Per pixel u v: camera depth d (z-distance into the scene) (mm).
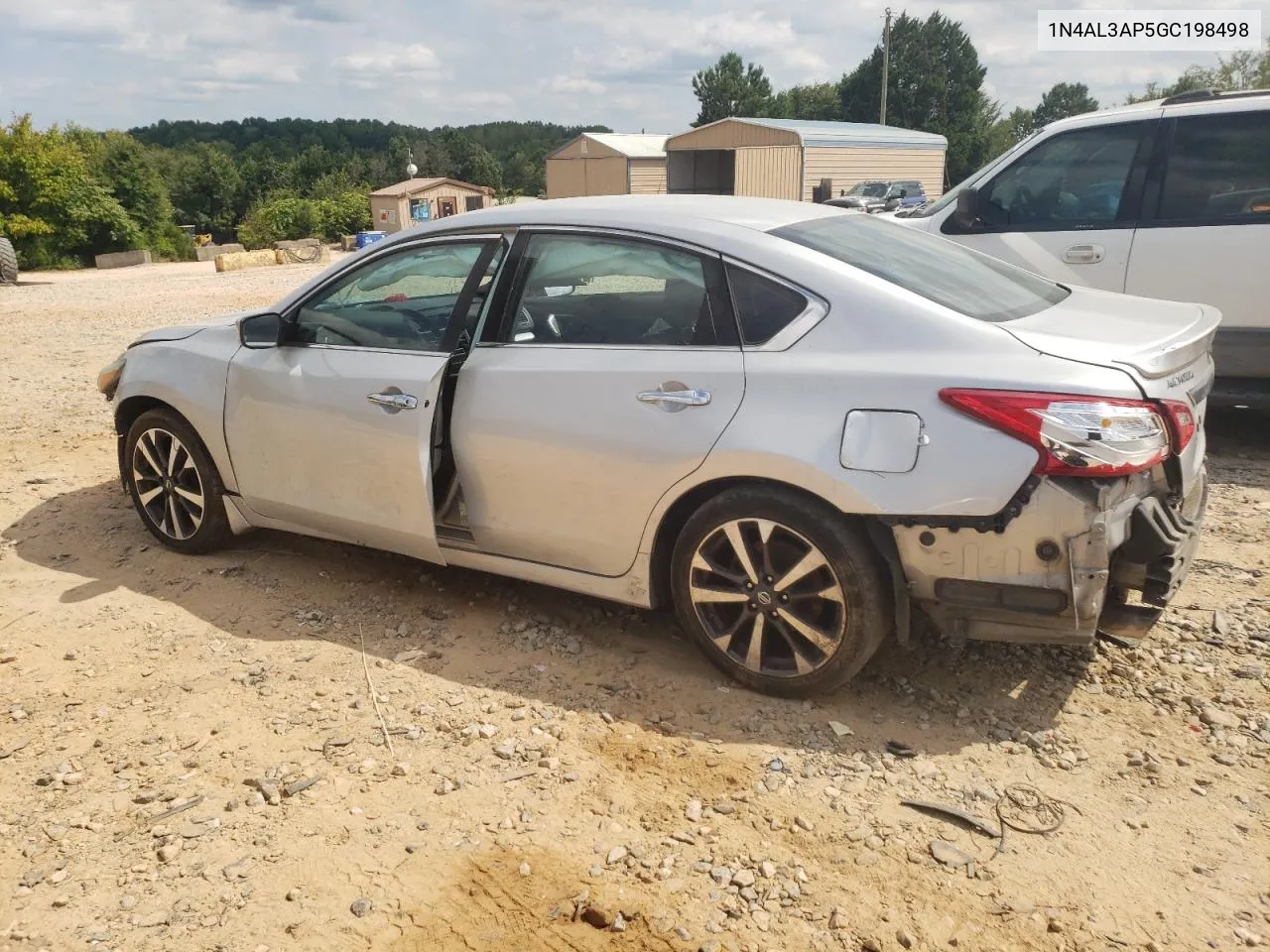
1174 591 3158
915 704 3486
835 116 87688
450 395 3949
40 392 9188
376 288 4191
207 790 3084
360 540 4305
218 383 4535
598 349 3639
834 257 3439
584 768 3166
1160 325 3432
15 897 2643
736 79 89562
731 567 3502
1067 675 3637
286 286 23438
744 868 2719
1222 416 7297
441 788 3072
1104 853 2748
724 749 3246
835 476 3119
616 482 3541
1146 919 2516
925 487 3031
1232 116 6047
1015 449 2941
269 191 87312
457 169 103438
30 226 36000
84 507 5680
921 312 3213
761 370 3293
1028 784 3041
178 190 88312
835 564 3227
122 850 2824
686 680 3662
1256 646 3797
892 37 74312
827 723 3371
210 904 2611
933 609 3201
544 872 2717
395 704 3551
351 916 2570
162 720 3473
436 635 4066
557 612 4238
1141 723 3348
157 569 4762
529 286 3848
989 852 2762
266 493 4477
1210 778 3049
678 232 3570
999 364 3041
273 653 3939
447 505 4059
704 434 3348
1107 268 6367
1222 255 6016
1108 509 2930
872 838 2822
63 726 3445
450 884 2680
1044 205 6637
